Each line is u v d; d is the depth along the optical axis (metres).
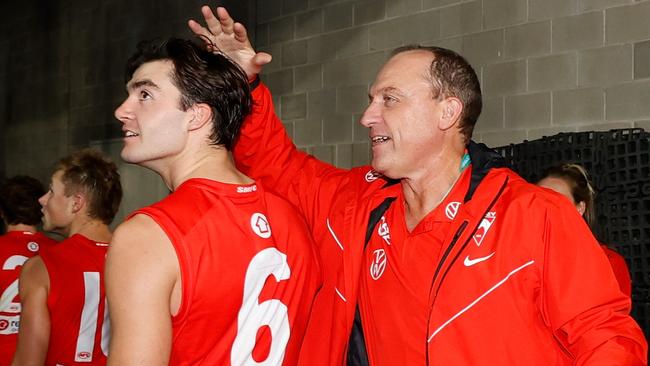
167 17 5.48
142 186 5.72
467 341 1.36
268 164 1.77
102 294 2.19
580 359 1.31
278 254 1.25
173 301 1.09
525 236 1.36
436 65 1.51
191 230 1.10
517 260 1.36
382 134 1.53
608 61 2.95
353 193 1.65
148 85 1.21
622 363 1.26
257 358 1.19
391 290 1.48
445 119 1.50
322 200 1.72
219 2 4.95
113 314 1.07
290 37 4.44
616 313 1.33
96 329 2.19
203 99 1.22
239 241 1.17
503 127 3.33
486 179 1.44
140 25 5.77
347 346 1.56
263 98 1.71
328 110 4.19
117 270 1.06
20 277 2.13
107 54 6.16
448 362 1.36
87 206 2.26
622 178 2.84
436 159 1.50
